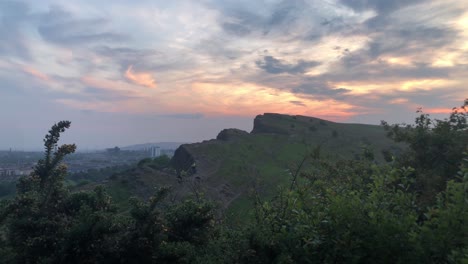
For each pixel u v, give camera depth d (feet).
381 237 12.58
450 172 32.24
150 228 18.49
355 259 12.35
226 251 15.47
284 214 15.69
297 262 13.53
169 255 17.62
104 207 20.83
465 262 10.11
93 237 17.33
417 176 30.53
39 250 17.94
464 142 33.04
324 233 13.61
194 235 19.30
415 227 12.88
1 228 18.65
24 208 18.53
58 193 20.42
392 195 14.08
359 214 13.32
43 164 20.62
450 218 11.71
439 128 35.35
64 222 18.61
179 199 24.30
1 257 17.38
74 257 17.39
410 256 12.10
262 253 14.33
